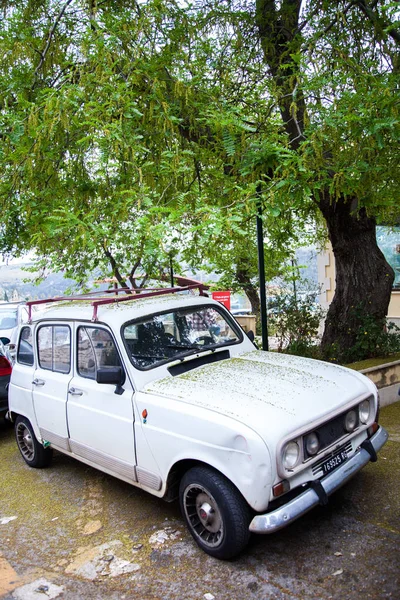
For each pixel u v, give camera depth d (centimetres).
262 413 338
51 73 643
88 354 459
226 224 424
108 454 429
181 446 356
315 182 496
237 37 704
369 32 650
